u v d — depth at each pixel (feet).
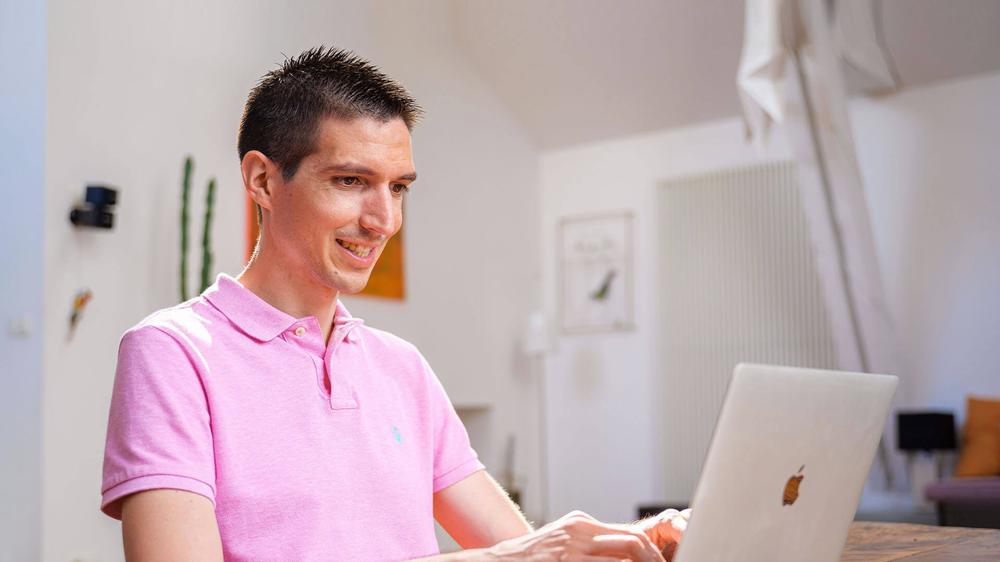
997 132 22.20
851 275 20.25
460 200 25.57
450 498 4.77
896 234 23.21
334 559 3.96
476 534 4.76
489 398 25.95
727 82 24.67
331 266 4.18
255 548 3.85
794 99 18.78
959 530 5.66
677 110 25.86
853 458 3.77
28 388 15.06
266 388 4.04
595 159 27.71
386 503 4.20
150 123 17.11
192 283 17.53
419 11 24.47
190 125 17.88
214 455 3.85
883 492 22.90
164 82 17.44
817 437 3.47
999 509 19.15
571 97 26.66
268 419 3.99
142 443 3.68
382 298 22.70
